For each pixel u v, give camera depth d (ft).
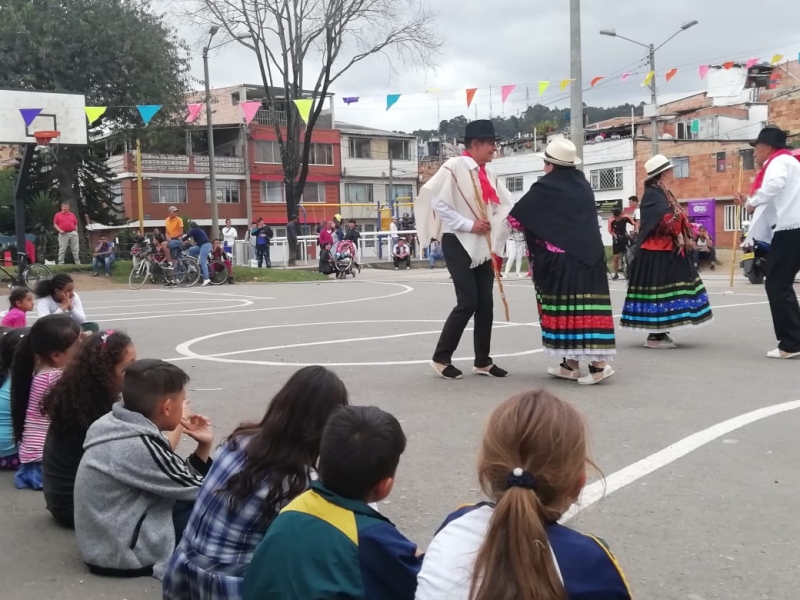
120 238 124.57
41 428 16.71
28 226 116.37
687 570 11.85
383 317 41.91
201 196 175.52
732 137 162.40
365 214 200.95
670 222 27.89
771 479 15.31
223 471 10.04
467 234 23.99
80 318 27.45
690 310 28.27
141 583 12.51
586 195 23.20
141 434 12.51
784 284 26.16
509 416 6.77
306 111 52.01
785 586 11.31
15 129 68.54
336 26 108.37
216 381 25.45
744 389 22.17
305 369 10.06
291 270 92.02
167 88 121.90
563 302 22.88
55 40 111.96
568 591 6.34
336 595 7.78
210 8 108.47
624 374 24.64
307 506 8.27
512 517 6.33
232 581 9.53
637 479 15.44
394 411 20.83
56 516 14.65
